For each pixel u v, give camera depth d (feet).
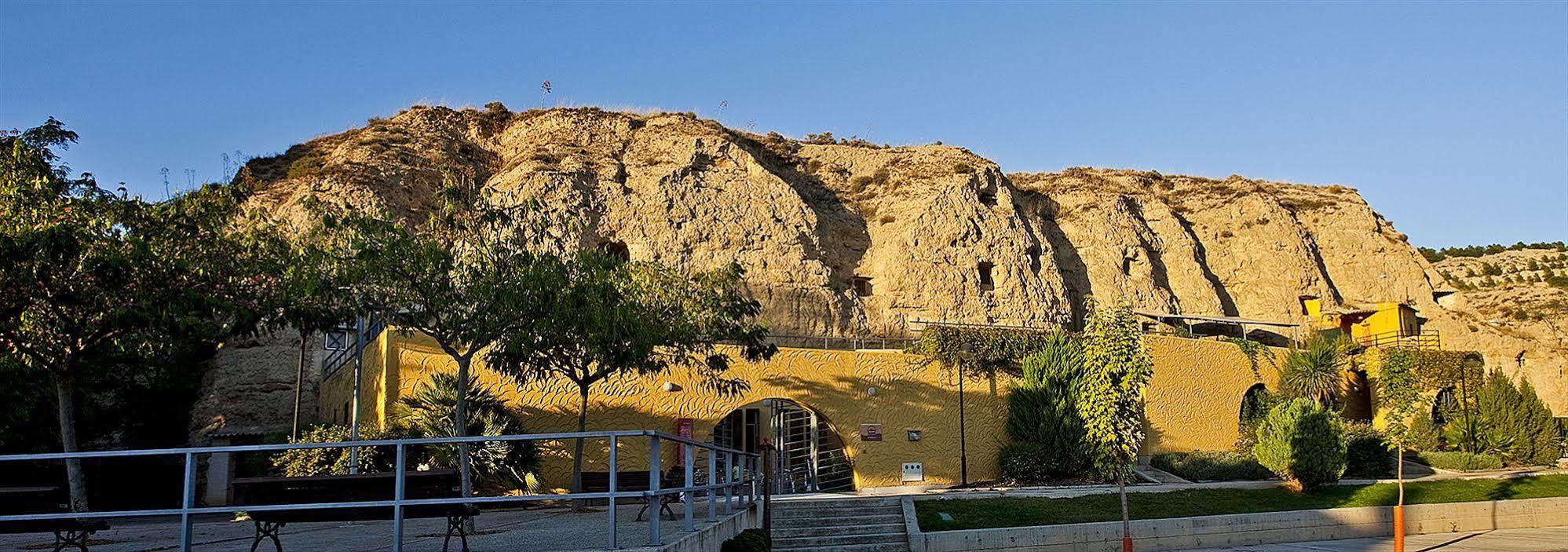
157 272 60.54
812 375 101.50
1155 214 186.29
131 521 76.18
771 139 181.47
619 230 144.56
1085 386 74.79
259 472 98.68
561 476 88.63
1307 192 205.26
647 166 154.92
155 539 53.57
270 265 65.10
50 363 60.23
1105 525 81.35
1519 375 174.40
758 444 117.60
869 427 102.99
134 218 60.90
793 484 103.35
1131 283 172.14
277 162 159.74
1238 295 182.19
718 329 83.35
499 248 66.23
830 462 107.24
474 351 65.51
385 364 85.15
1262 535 87.10
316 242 68.59
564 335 69.15
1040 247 166.09
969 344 108.27
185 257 62.28
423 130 164.04
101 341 62.80
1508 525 98.68
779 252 149.38
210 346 124.16
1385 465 117.08
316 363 124.47
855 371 103.81
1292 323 174.40
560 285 65.36
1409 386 123.75
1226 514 87.71
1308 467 97.66
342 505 35.09
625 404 92.53
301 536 54.60
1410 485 103.71
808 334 142.10
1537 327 187.21
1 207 57.82
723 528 52.24
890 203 168.14
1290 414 100.48
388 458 78.79
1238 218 190.70
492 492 80.23
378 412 86.94
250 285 66.49
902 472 103.45
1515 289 234.17
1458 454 124.57
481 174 160.66
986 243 158.81
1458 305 187.42
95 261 56.70
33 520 34.58
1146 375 73.97
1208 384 123.44
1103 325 74.33
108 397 113.60
